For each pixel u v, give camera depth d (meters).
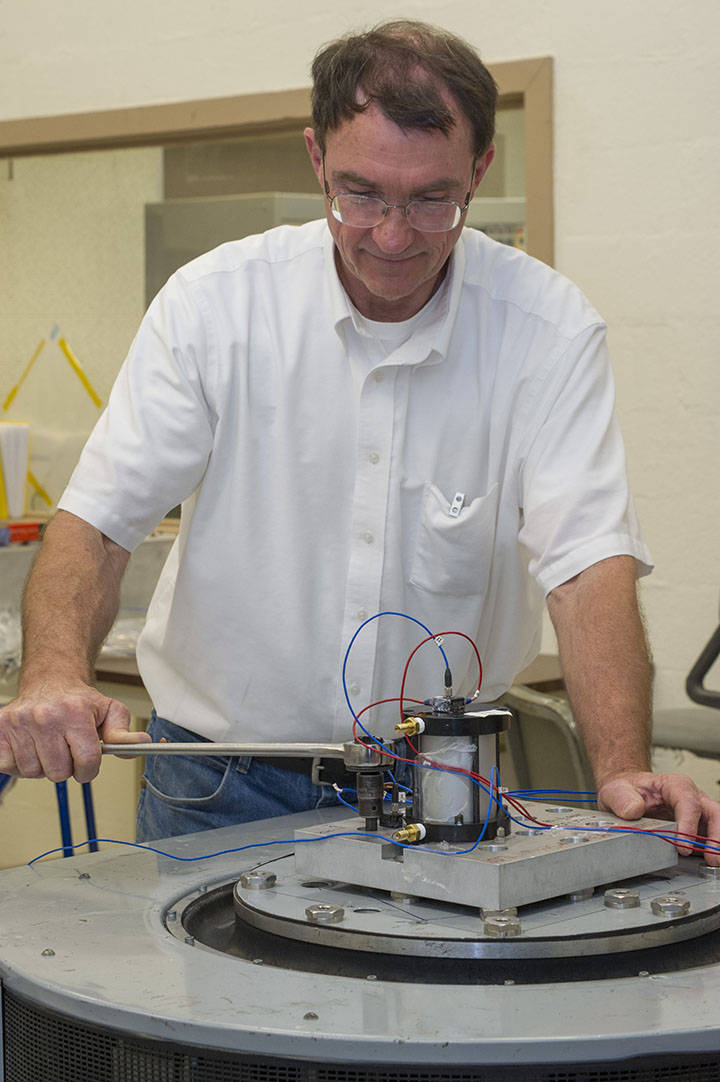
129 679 2.57
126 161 3.32
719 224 2.62
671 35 2.63
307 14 2.99
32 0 3.38
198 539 1.40
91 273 3.42
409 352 1.33
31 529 3.10
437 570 1.38
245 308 1.37
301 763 1.38
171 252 3.28
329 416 1.36
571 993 0.76
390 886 0.91
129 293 3.37
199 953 0.83
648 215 2.69
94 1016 0.76
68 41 3.34
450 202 1.18
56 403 3.52
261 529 1.38
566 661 1.25
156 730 1.49
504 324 1.38
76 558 1.29
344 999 0.75
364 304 1.33
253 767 1.39
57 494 3.53
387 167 1.14
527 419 1.37
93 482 1.34
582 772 2.12
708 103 2.61
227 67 3.11
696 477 2.68
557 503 1.30
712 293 2.64
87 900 0.96
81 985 0.77
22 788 3.11
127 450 1.34
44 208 3.47
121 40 3.26
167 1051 0.73
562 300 1.38
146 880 1.01
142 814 1.50
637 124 2.68
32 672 1.14
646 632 1.26
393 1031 0.70
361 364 1.36
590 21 2.71
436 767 0.93
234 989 0.77
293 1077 0.71
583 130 2.74
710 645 2.35
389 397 1.36
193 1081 0.73
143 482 1.34
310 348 1.37
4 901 0.95
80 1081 0.77
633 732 1.16
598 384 1.36
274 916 0.88
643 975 0.79
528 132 2.78
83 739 1.04
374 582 1.36
